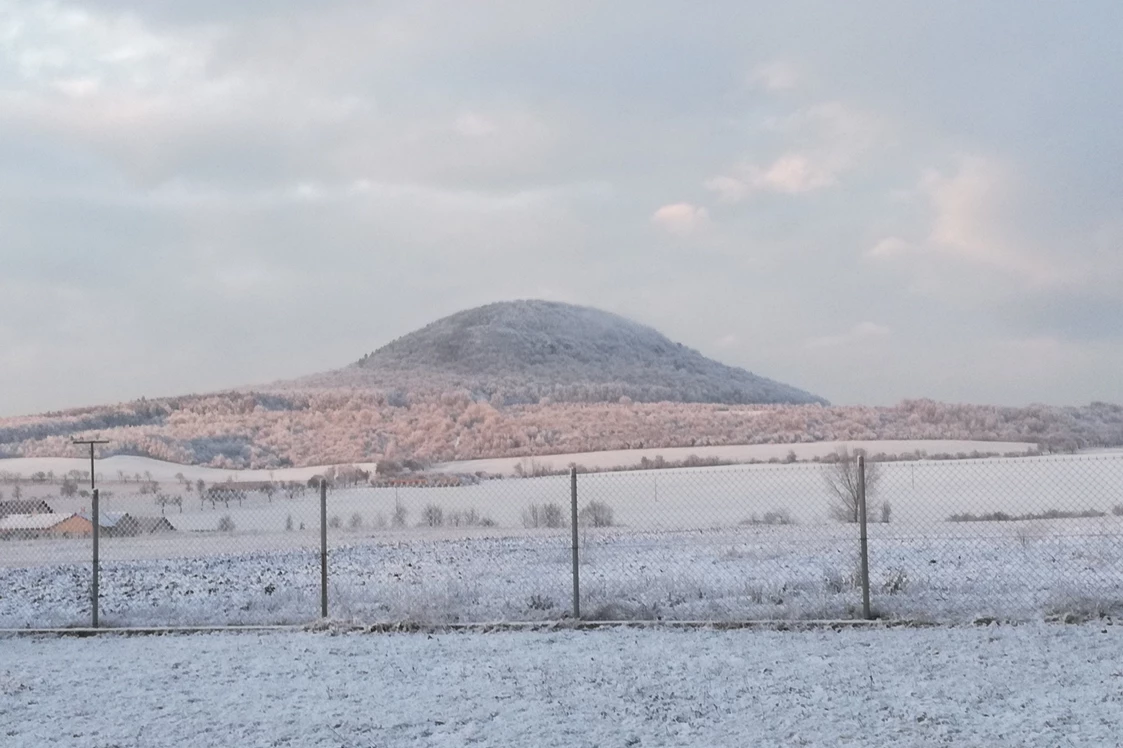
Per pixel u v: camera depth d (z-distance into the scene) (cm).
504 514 5003
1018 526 2562
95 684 986
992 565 1711
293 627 1295
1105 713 789
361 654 1109
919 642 1087
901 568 1582
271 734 792
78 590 1911
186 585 1939
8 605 1681
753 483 6450
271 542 3334
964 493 4991
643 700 866
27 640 1275
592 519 3884
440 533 3662
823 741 736
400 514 4694
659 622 1238
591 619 1286
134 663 1092
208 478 11175
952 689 877
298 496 7056
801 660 1012
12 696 938
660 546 2406
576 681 941
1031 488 5184
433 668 1021
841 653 1041
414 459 11688
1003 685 887
